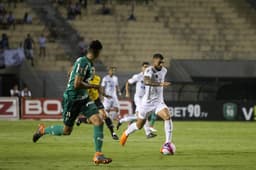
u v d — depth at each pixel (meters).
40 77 106.50
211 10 127.69
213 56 118.38
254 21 126.69
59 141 54.12
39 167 35.31
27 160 39.03
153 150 46.66
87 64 35.69
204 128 76.00
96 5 125.50
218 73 111.56
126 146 50.22
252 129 74.62
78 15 122.56
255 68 111.88
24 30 118.44
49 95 105.81
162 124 84.81
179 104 95.12
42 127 41.66
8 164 36.81
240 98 104.00
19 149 46.72
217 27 124.56
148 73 45.25
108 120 54.22
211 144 52.81
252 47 121.50
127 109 94.88
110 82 79.00
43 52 113.56
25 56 108.81
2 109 92.81
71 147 48.50
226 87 103.25
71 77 36.47
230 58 118.06
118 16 124.31
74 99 36.28
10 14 117.88
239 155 43.28
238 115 95.25
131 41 119.62
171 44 119.94
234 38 122.69
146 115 45.97
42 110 93.31
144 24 123.19
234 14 127.50
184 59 112.19
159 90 45.38
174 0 128.50
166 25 123.62
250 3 130.00
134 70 114.31
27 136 60.06
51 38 117.25
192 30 123.25
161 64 45.50
